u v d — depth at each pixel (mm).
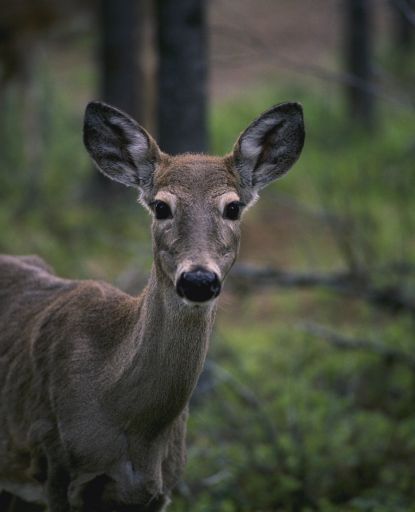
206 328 7289
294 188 21047
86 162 23141
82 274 16125
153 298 7332
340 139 25031
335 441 11016
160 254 7199
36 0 20984
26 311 8578
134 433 7539
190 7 12109
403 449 11023
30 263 9375
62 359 7836
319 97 28734
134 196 20375
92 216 19391
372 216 16828
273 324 15844
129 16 20844
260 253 18859
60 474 7793
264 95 29344
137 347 7434
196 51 12195
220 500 10125
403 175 16844
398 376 13023
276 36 32844
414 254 15906
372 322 15055
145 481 7602
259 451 10812
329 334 13461
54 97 26312
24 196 20312
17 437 8148
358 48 26234
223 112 27422
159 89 12320
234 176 7715
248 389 12625
